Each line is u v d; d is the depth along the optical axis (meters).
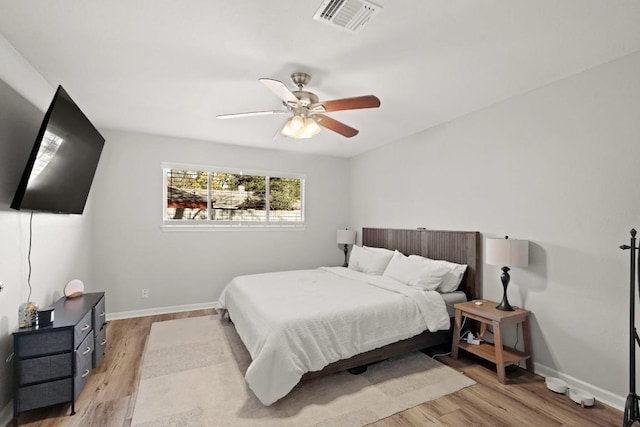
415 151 3.79
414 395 2.12
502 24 1.69
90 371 2.26
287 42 1.86
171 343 2.95
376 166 4.54
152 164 3.85
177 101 2.79
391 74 2.27
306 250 4.86
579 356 2.21
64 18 1.64
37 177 1.86
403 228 3.97
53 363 1.85
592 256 2.15
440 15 1.62
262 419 1.85
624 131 2.01
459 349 2.89
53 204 2.16
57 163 2.05
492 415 1.91
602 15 1.62
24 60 2.05
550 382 2.21
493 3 1.52
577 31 1.76
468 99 2.74
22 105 2.03
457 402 2.05
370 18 1.64
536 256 2.49
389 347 2.50
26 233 2.06
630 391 1.75
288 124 2.38
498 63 2.11
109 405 1.99
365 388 2.20
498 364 2.30
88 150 2.48
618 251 2.03
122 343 2.95
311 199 4.91
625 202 2.00
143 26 1.71
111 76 2.31
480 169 2.97
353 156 5.10
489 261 2.52
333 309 2.35
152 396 2.07
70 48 1.93
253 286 3.10
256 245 4.48
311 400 2.05
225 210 4.34
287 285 3.16
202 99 2.75
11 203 1.88
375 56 2.02
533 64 2.12
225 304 3.50
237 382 2.27
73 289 2.58
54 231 2.50
